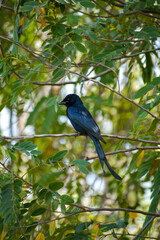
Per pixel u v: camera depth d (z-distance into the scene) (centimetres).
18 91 941
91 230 789
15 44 993
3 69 981
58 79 962
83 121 1222
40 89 1748
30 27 1280
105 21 1124
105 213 1431
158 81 934
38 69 959
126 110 1786
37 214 809
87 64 1205
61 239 888
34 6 929
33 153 796
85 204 1382
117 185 1434
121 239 875
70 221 971
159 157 1012
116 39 1162
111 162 1525
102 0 1201
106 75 1286
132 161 1027
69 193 1369
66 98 1356
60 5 972
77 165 785
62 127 1631
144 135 930
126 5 1114
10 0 1453
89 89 1883
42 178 869
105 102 1380
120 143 1052
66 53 926
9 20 1485
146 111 884
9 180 746
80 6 918
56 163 800
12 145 826
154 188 981
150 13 1138
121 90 1789
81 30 970
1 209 714
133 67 1266
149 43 1241
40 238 794
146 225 925
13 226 802
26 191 812
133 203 1434
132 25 1162
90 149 1708
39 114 1440
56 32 959
